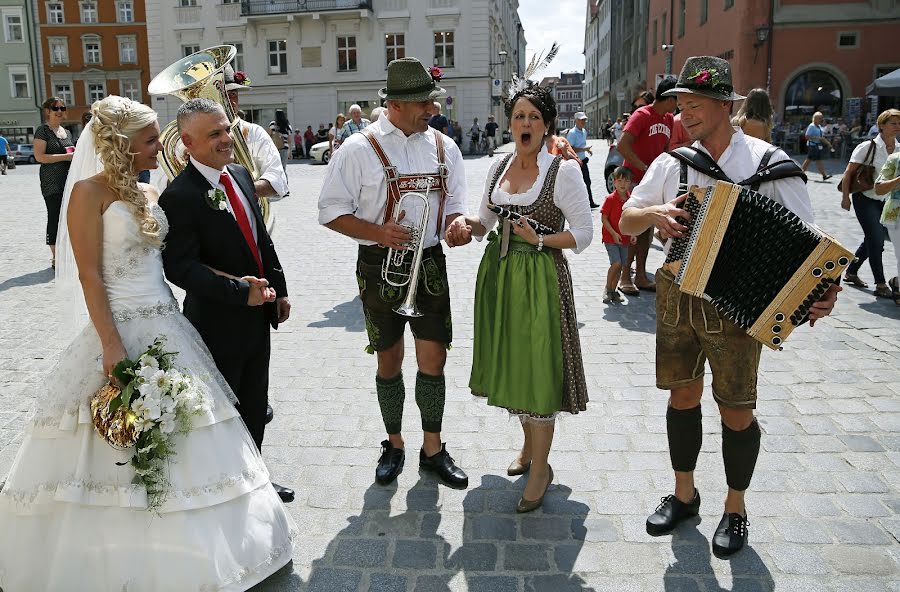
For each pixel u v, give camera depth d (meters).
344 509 3.44
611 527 3.26
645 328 6.14
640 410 4.47
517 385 3.32
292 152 34.50
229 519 2.72
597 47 79.19
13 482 2.68
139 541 2.61
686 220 2.81
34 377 5.11
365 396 4.78
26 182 21.52
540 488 3.39
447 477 3.64
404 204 3.60
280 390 4.89
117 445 2.54
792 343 5.61
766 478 3.63
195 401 2.64
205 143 3.02
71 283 2.95
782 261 2.67
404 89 3.46
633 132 6.80
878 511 3.32
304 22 36.91
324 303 7.18
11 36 49.06
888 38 26.38
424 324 3.64
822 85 27.02
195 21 37.59
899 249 6.45
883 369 5.04
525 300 3.29
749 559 2.99
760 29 26.08
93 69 49.34
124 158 2.69
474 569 2.97
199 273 2.91
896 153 6.36
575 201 3.34
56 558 2.62
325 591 2.84
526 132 3.33
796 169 2.83
